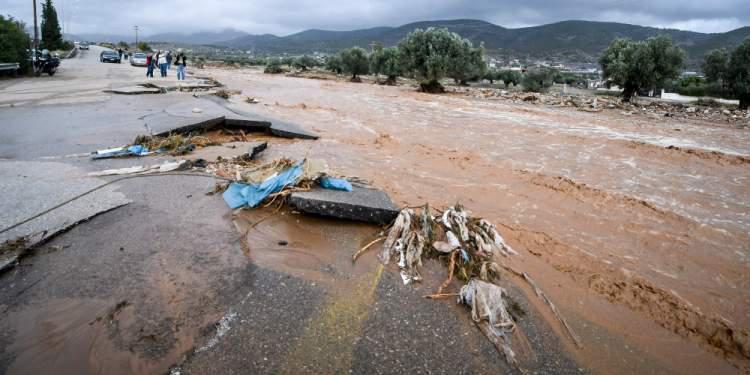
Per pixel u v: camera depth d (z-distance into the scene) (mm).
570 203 7695
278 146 11195
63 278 4031
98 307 3658
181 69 29547
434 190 8203
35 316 3520
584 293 4602
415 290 4273
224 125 12359
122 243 4730
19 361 3070
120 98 17875
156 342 3303
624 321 4133
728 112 23891
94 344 3256
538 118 19016
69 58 56094
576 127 16672
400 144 12422
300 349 3324
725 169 10461
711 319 4250
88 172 7129
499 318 3832
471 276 4625
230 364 3131
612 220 6922
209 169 7789
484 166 10219
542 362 3416
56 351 3172
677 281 5035
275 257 4738
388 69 48156
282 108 19562
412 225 5523
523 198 7910
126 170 7234
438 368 3234
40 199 5734
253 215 5797
